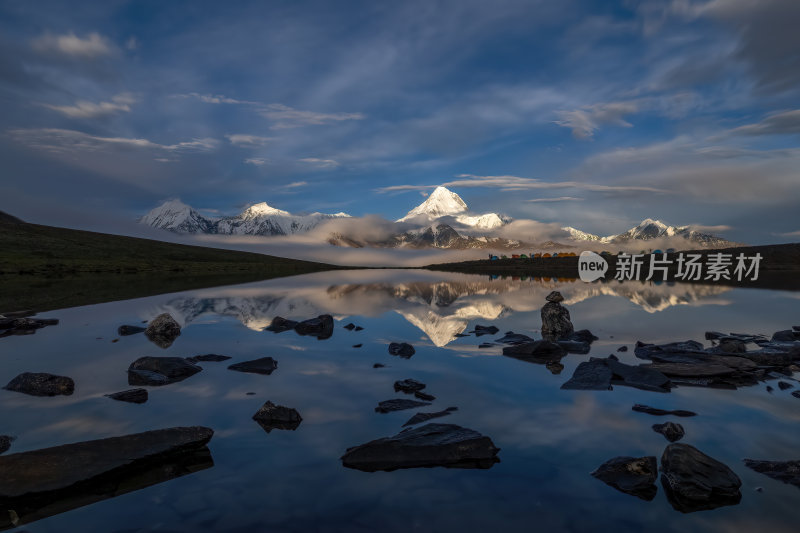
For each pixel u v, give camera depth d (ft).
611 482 19.39
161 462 21.48
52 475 19.33
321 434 25.04
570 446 23.29
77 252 431.43
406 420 27.27
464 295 128.47
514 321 72.90
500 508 17.43
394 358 44.42
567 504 17.74
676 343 50.44
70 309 86.79
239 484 19.42
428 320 73.10
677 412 28.32
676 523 16.44
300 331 60.44
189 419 27.45
